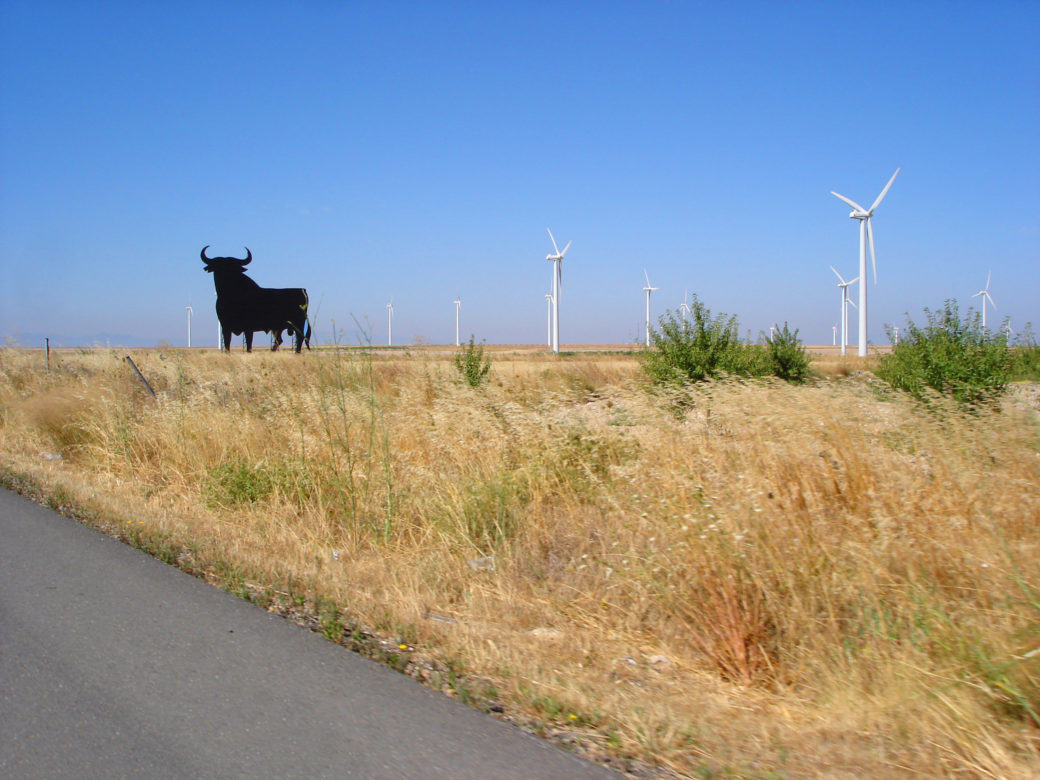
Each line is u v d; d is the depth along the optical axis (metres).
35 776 3.45
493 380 15.52
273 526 8.59
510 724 4.07
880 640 4.97
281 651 4.98
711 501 6.05
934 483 6.38
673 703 4.61
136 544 7.55
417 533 8.52
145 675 4.56
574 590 6.57
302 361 16.17
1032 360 14.15
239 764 3.58
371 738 3.86
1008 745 3.91
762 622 5.38
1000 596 5.02
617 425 8.91
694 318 15.96
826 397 7.71
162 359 18.36
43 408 14.75
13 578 6.38
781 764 3.77
